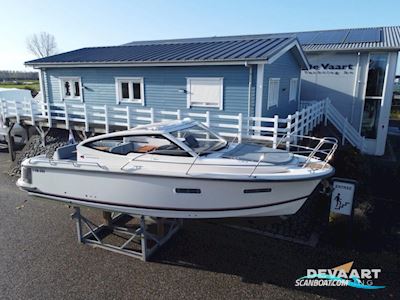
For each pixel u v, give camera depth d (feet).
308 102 50.37
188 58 36.78
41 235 25.67
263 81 35.45
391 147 56.85
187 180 19.89
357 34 57.21
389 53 47.42
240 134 32.14
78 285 19.53
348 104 52.03
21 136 54.08
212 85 37.11
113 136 23.72
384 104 49.26
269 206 20.29
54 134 46.03
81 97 46.96
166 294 18.74
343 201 23.27
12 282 19.80
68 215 29.43
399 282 19.76
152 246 23.75
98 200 22.47
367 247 23.34
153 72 40.47
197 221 27.27
